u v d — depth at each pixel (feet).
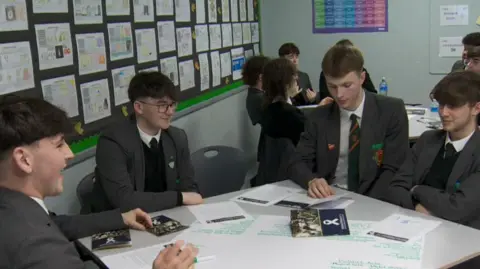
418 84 15.69
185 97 11.46
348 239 4.96
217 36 13.19
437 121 10.94
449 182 6.07
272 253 4.72
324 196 6.33
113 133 6.76
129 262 4.68
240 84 14.94
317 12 16.30
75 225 5.38
